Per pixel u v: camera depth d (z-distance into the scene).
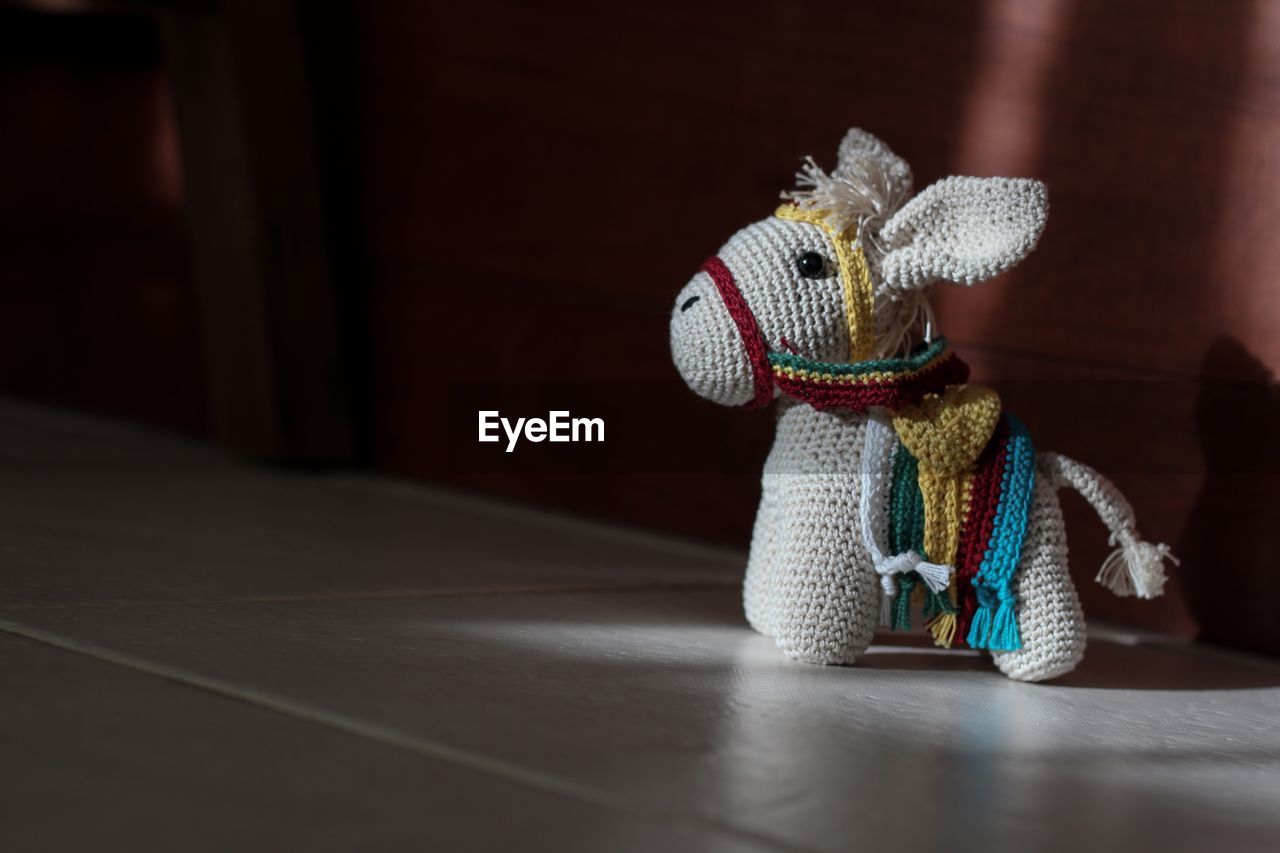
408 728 0.96
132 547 1.21
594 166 1.42
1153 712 1.08
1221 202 1.21
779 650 1.12
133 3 1.46
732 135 1.36
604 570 1.28
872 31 1.31
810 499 1.11
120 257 1.74
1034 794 0.96
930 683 1.09
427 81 1.48
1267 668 1.19
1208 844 0.93
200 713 0.96
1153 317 1.23
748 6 1.35
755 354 1.11
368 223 1.53
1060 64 1.25
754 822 0.91
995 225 1.10
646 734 0.98
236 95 1.48
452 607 1.15
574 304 1.43
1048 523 1.11
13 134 1.80
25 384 1.86
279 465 1.55
